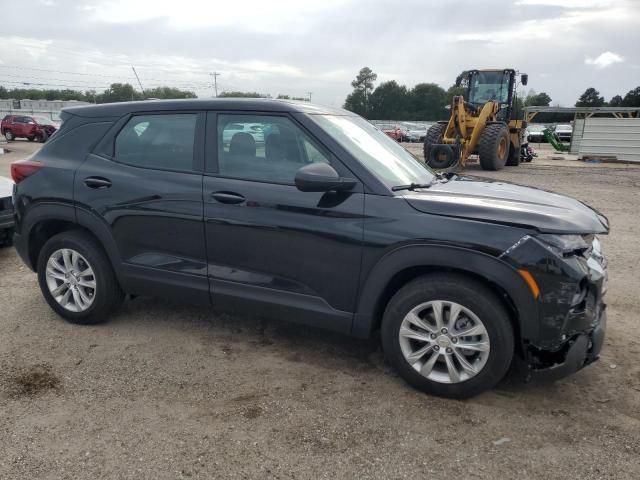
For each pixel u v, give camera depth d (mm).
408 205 3105
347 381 3365
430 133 17156
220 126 3617
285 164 3424
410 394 3211
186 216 3600
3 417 2947
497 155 16578
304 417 2971
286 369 3518
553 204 3254
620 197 11203
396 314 3168
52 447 2695
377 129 4273
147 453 2654
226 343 3896
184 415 2980
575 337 2945
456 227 2953
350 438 2789
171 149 3744
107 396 3168
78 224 3973
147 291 3895
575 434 2834
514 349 3061
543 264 2809
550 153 29141
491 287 2994
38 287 5082
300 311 3410
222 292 3611
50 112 49656
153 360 3623
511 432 2846
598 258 3250
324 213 3229
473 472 2537
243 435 2805
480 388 3059
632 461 2621
